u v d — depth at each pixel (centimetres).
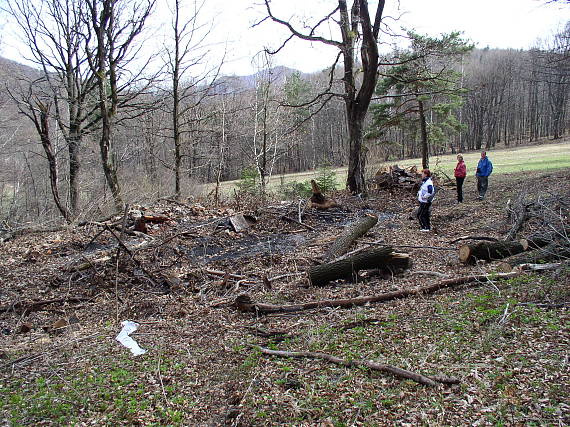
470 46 2041
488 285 698
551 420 352
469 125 6756
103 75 1747
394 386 442
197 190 2512
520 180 1894
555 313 545
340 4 1862
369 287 784
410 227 1312
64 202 2208
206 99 2556
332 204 1580
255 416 418
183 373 532
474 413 379
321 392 448
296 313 701
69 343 664
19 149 2122
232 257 1104
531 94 6875
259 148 2706
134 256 1057
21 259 1162
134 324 728
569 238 752
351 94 1936
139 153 2842
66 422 440
